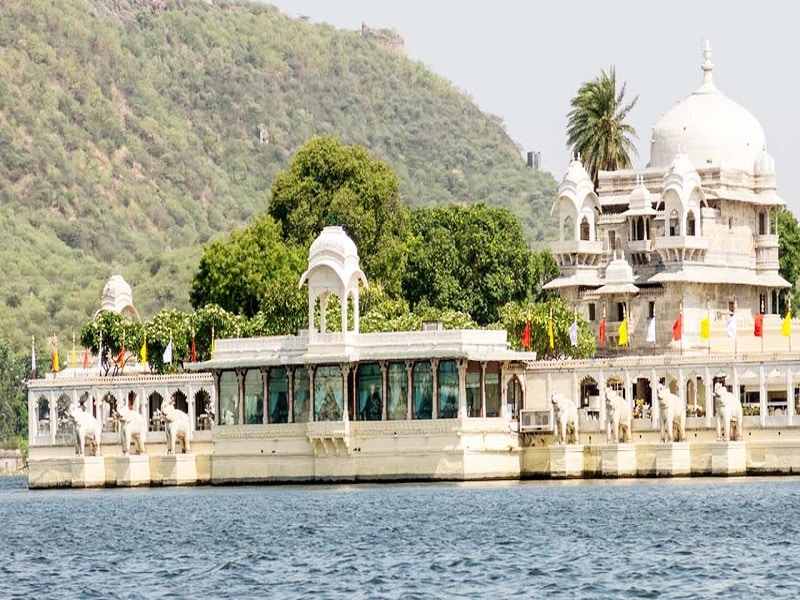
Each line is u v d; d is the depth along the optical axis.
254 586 163.12
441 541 194.12
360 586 161.12
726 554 176.62
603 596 152.25
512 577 164.50
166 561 184.25
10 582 171.00
